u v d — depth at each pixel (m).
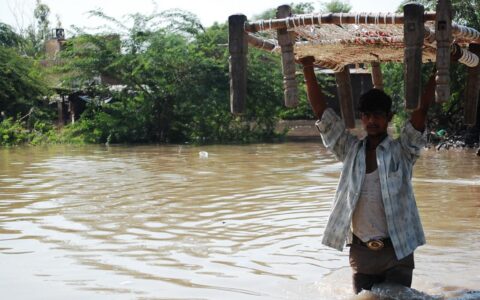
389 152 4.80
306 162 16.11
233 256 6.50
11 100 30.30
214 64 25.75
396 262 4.80
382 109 4.84
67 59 27.30
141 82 26.39
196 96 25.44
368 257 4.87
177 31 26.75
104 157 18.67
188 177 13.09
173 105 25.94
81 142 26.09
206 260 6.34
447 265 6.07
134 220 8.40
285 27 4.91
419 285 5.39
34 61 33.31
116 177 13.24
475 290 5.25
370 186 4.79
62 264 6.22
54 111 32.25
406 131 4.80
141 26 26.55
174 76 25.94
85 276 5.80
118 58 25.98
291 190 11.03
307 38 5.43
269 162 16.23
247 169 14.57
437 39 4.70
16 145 25.44
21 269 6.06
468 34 5.16
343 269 5.98
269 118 25.97
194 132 25.81
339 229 4.83
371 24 4.89
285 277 5.74
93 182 12.41
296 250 6.75
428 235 7.35
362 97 4.92
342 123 5.02
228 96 25.42
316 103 5.12
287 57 4.98
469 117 5.71
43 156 19.31
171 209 9.23
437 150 18.98
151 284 5.55
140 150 21.52
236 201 9.90
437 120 21.81
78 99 31.30
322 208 9.20
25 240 7.27
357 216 4.85
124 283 5.58
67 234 7.57
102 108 27.23
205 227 7.93
